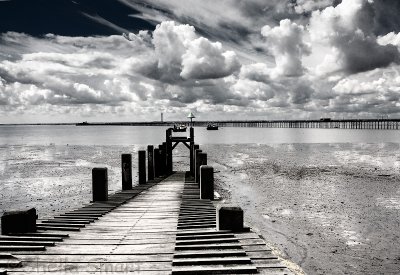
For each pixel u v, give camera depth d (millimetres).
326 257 8984
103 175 10180
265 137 88438
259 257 4824
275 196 16688
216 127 138625
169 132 21234
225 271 4316
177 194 12055
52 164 31312
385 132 129375
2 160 34938
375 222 12148
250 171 25922
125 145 59094
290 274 4293
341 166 28578
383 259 8898
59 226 6895
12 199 16500
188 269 4352
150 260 4867
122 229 6750
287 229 11312
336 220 12414
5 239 5758
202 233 6039
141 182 15523
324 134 111625
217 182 20906
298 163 30922
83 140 79312
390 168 27078
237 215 6094
